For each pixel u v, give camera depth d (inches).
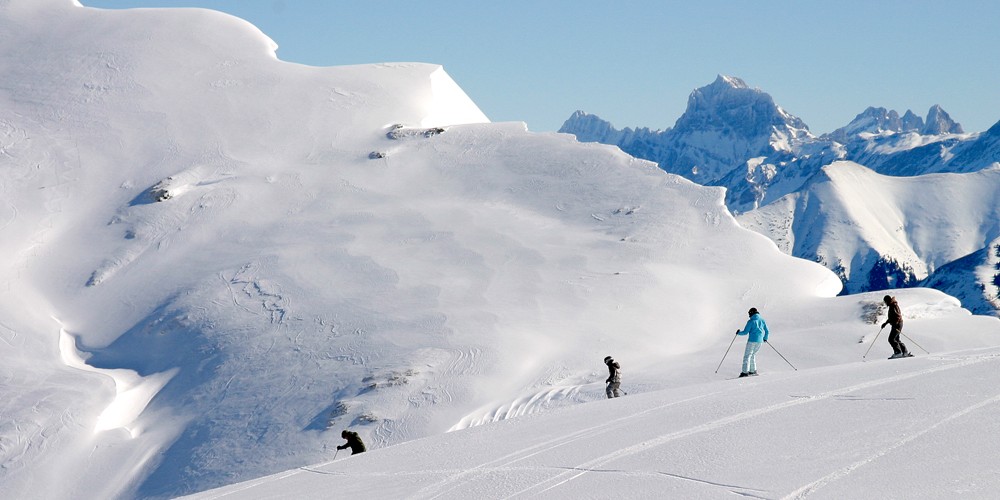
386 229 2596.0
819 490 392.2
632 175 2928.2
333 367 1895.9
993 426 458.9
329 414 1712.6
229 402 1845.5
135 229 2719.0
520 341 1920.5
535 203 2805.1
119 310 2364.7
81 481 1656.0
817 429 509.4
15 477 1652.3
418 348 1918.1
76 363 2146.9
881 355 1641.2
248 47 3789.4
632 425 611.8
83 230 2751.0
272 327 2114.9
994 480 374.6
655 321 2064.5
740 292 2252.7
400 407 1690.5
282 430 1706.4
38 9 4020.7
